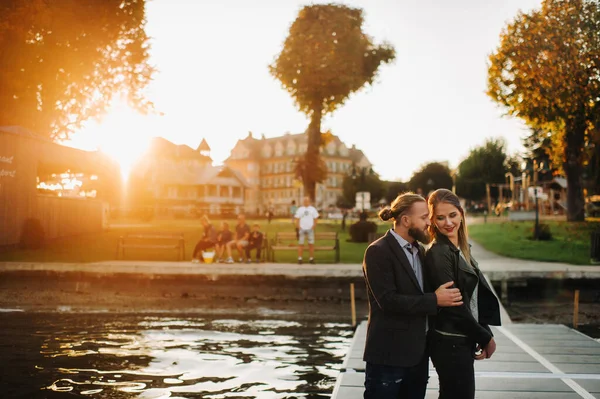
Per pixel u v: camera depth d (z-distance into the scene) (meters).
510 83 31.56
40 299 15.11
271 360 9.11
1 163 18.75
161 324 12.59
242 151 132.25
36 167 20.73
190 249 22.61
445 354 4.04
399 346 4.05
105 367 8.23
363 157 131.50
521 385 6.76
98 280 16.05
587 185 48.25
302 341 10.95
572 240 25.33
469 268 4.14
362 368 7.79
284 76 43.06
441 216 4.26
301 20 43.59
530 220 41.94
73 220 24.94
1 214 18.78
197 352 9.57
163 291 15.95
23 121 24.58
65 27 23.72
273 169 128.25
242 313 14.36
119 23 25.89
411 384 4.35
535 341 9.79
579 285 15.39
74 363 8.43
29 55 23.47
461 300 4.00
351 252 22.16
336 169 125.00
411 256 4.23
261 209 127.25
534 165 53.22
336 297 15.60
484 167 100.94
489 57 32.22
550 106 30.81
